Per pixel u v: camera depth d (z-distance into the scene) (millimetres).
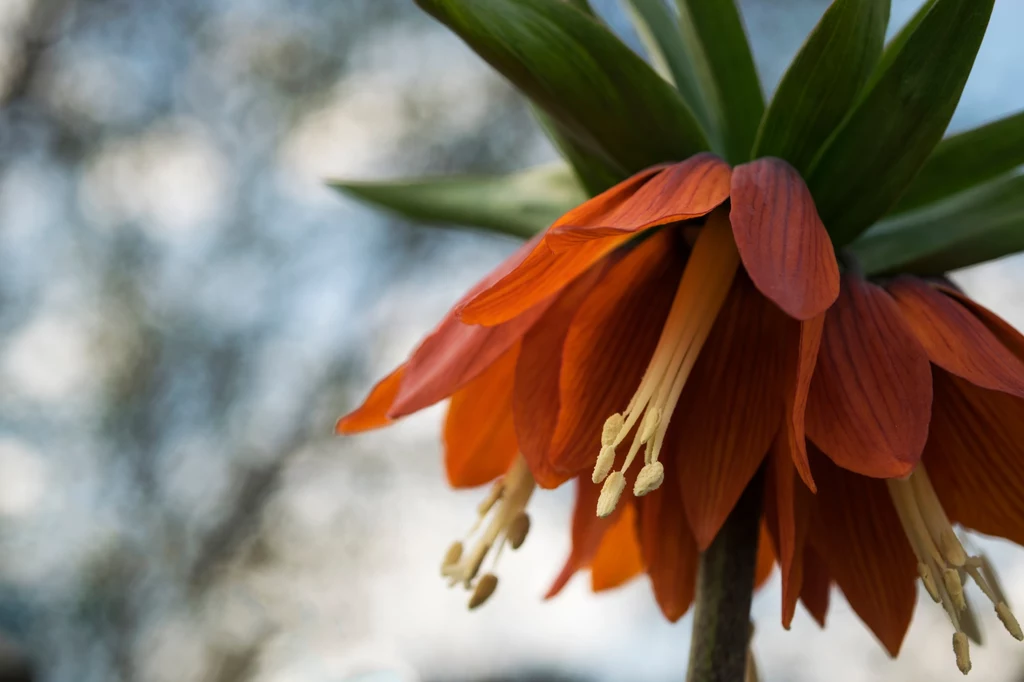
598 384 474
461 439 500
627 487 481
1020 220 469
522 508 486
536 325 475
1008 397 459
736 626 454
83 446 2021
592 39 459
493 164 2154
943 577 451
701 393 469
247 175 2178
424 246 2146
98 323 2043
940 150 481
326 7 2158
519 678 1991
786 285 421
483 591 480
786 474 442
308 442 2092
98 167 2133
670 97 466
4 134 2090
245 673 1954
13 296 2037
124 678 1960
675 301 461
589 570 552
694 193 443
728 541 459
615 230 420
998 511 464
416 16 2148
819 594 499
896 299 458
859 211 461
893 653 476
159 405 2072
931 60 446
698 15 487
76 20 2131
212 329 2102
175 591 2018
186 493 2066
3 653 867
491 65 466
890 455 428
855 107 454
